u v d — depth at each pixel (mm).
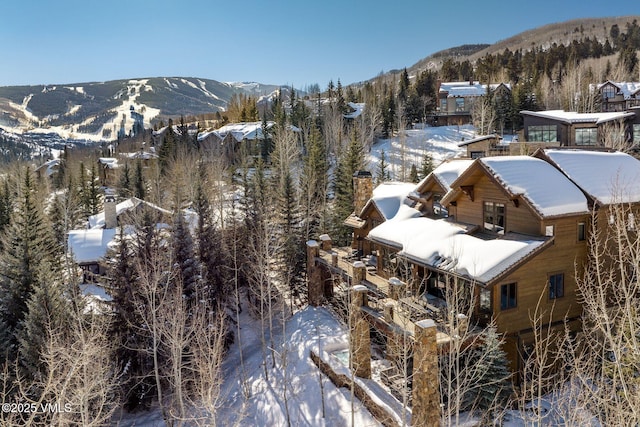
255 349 28656
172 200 52812
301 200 45531
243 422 21641
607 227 20469
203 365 19766
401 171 57938
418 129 82500
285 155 55406
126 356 24172
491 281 18016
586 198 20703
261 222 34688
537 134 57500
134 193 61031
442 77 109000
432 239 23078
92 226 48281
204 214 42000
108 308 26984
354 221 33344
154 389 24562
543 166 22188
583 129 52750
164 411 23453
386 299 21078
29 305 21969
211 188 56500
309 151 57719
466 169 22531
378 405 18688
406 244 23984
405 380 15141
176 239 29125
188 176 56000
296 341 26828
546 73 97875
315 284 30812
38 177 78750
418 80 95938
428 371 16297
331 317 28625
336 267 28562
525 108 75000
